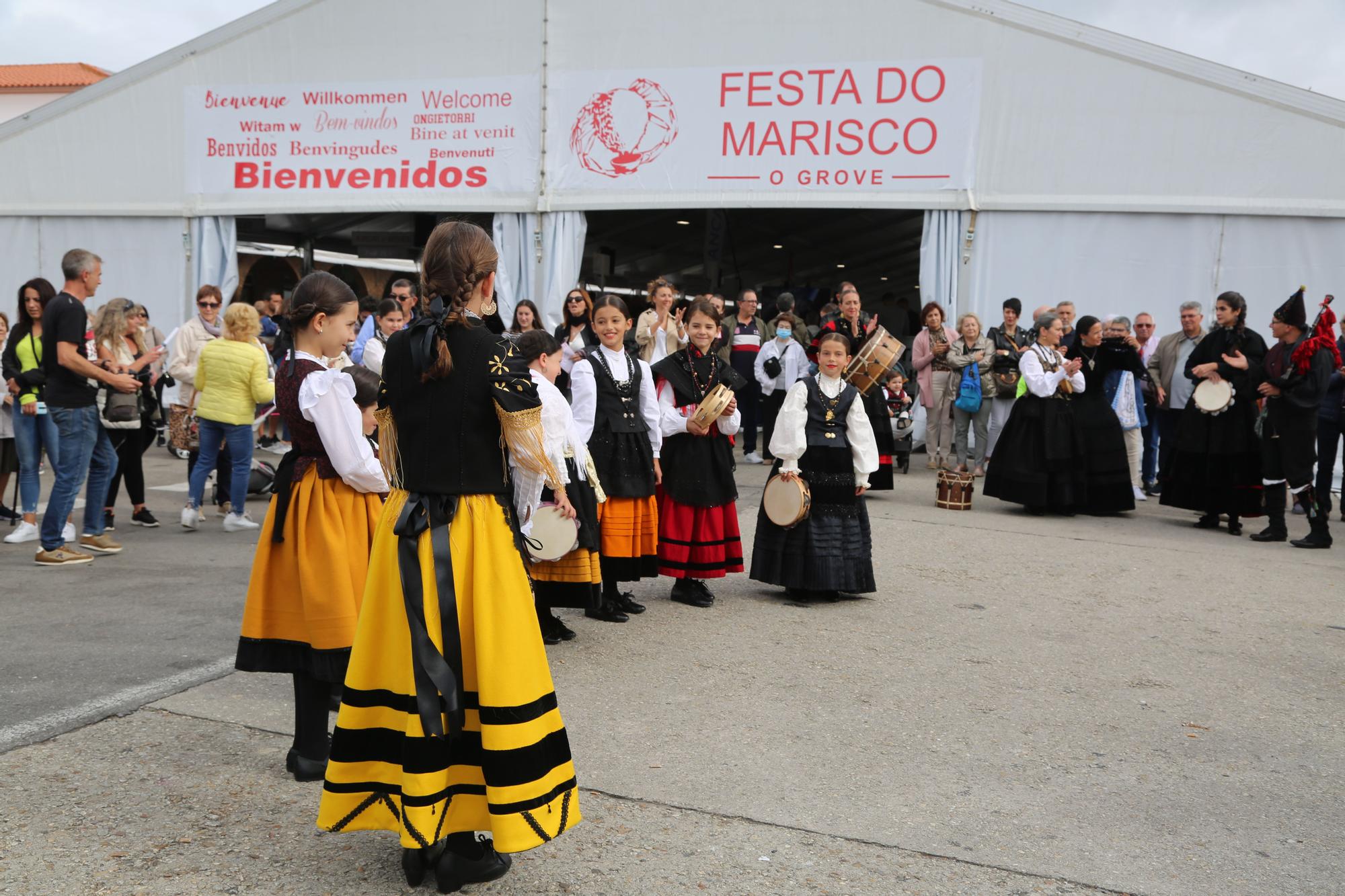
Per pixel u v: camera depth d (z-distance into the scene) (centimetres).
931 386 1132
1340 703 436
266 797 320
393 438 266
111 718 379
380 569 264
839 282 2262
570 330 830
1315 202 1034
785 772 350
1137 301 1091
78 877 269
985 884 281
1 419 719
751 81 1167
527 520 273
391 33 1267
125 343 731
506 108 1240
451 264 260
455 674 252
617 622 530
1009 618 553
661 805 322
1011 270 1122
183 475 1037
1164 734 396
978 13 1103
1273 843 311
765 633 514
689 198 1192
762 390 1153
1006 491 881
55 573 602
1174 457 853
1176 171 1070
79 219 1380
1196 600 602
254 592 330
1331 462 780
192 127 1334
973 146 1120
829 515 569
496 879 273
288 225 1519
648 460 525
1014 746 379
